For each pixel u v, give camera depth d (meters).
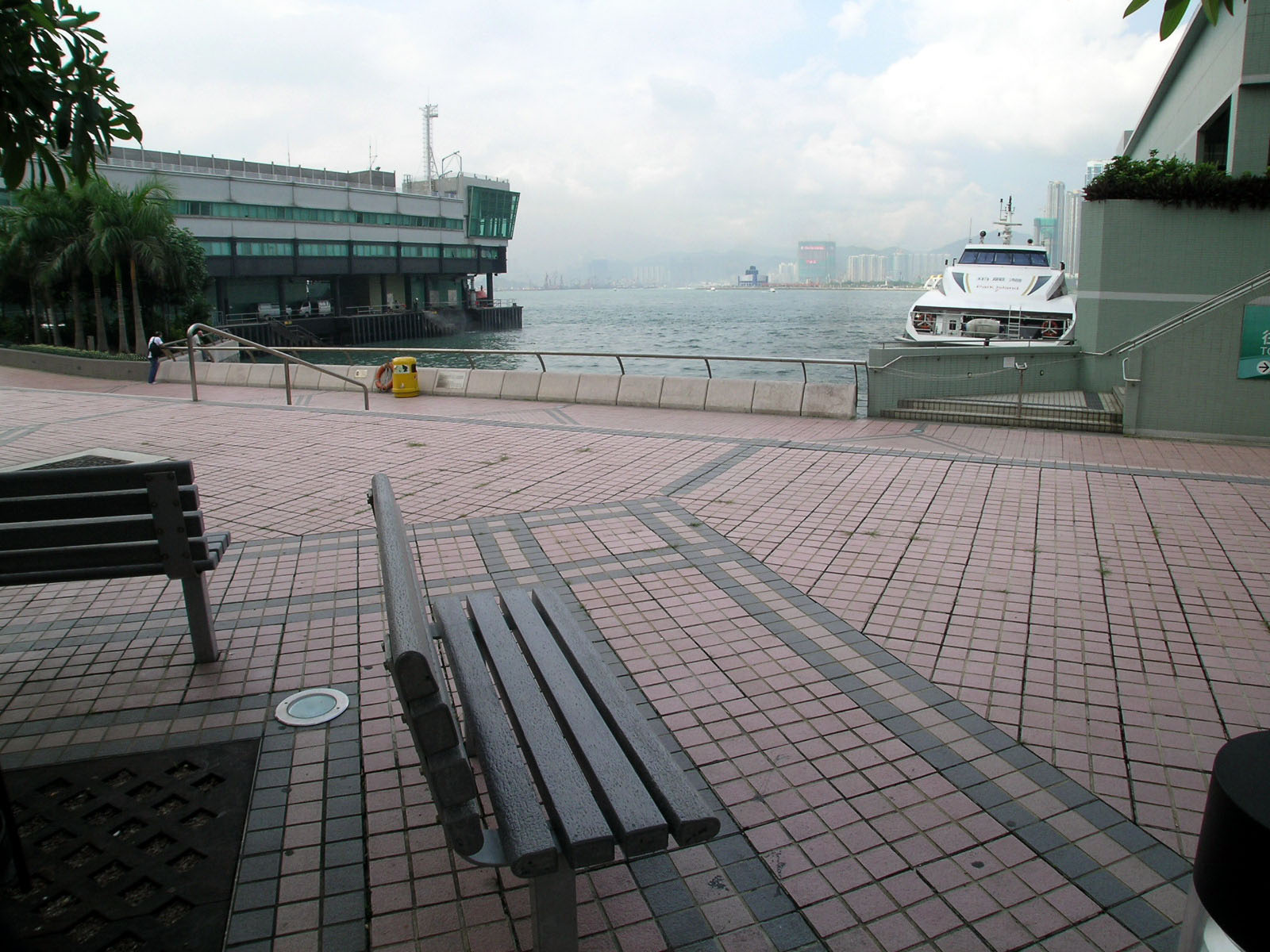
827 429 11.96
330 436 11.56
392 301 98.88
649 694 4.56
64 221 39.28
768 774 3.85
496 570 6.39
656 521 7.53
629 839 2.39
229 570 6.43
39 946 2.86
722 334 96.69
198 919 2.99
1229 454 10.52
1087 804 3.64
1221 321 11.26
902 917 3.02
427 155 128.75
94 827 3.49
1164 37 2.95
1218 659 4.96
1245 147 14.84
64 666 4.89
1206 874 1.93
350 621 5.48
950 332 19.58
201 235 72.31
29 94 3.85
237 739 4.12
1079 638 5.25
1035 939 2.91
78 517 4.26
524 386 15.36
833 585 6.09
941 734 4.18
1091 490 8.48
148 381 21.36
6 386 20.03
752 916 3.03
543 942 2.55
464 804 2.48
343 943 2.89
